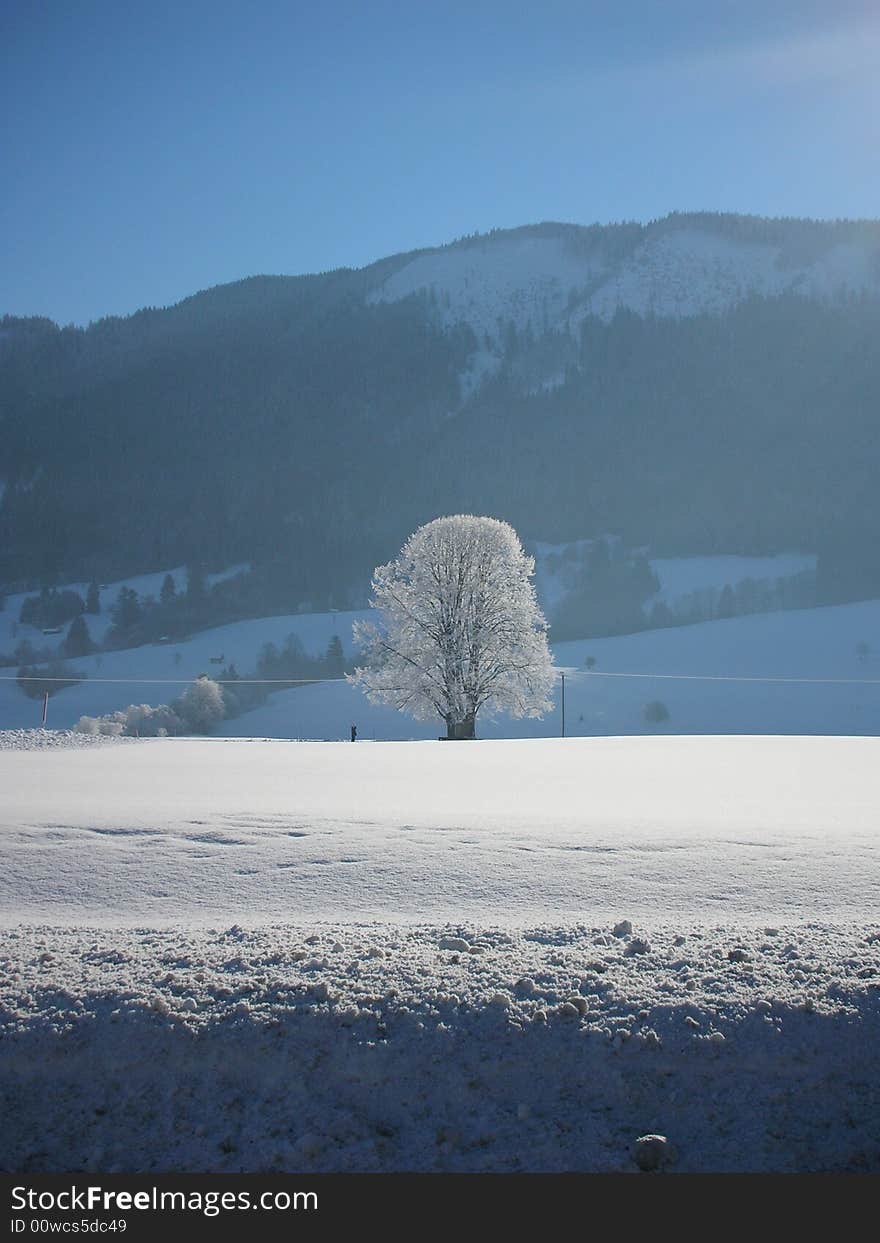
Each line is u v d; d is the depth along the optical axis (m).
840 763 19.06
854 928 5.90
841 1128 4.19
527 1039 4.52
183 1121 4.25
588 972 5.08
